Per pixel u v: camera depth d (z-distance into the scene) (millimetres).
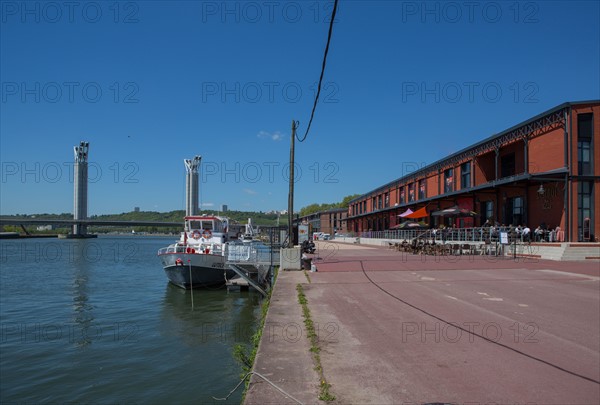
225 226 34969
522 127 28578
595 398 4941
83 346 15625
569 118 24797
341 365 6070
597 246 22469
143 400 10641
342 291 12398
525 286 13219
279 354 6551
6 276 39000
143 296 27469
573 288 12805
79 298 26891
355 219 80375
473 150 35250
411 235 43594
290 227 18609
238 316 21234
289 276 15781
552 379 5535
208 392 11031
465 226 36875
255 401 4859
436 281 14352
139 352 14797
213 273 29203
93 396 11016
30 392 11375
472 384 5367
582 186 24812
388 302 10727
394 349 6812
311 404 4793
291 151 18953
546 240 26125
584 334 7684
